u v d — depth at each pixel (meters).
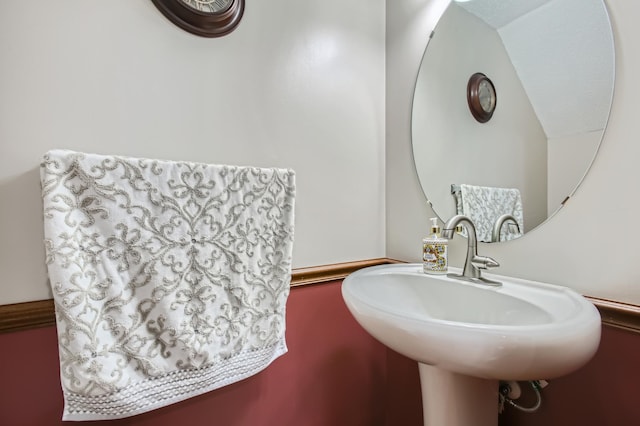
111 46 0.67
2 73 0.57
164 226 0.60
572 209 0.67
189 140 0.77
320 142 1.01
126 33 0.69
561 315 0.52
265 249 0.74
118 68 0.68
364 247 1.13
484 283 0.72
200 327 0.64
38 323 0.60
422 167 1.04
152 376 0.59
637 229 0.58
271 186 0.75
